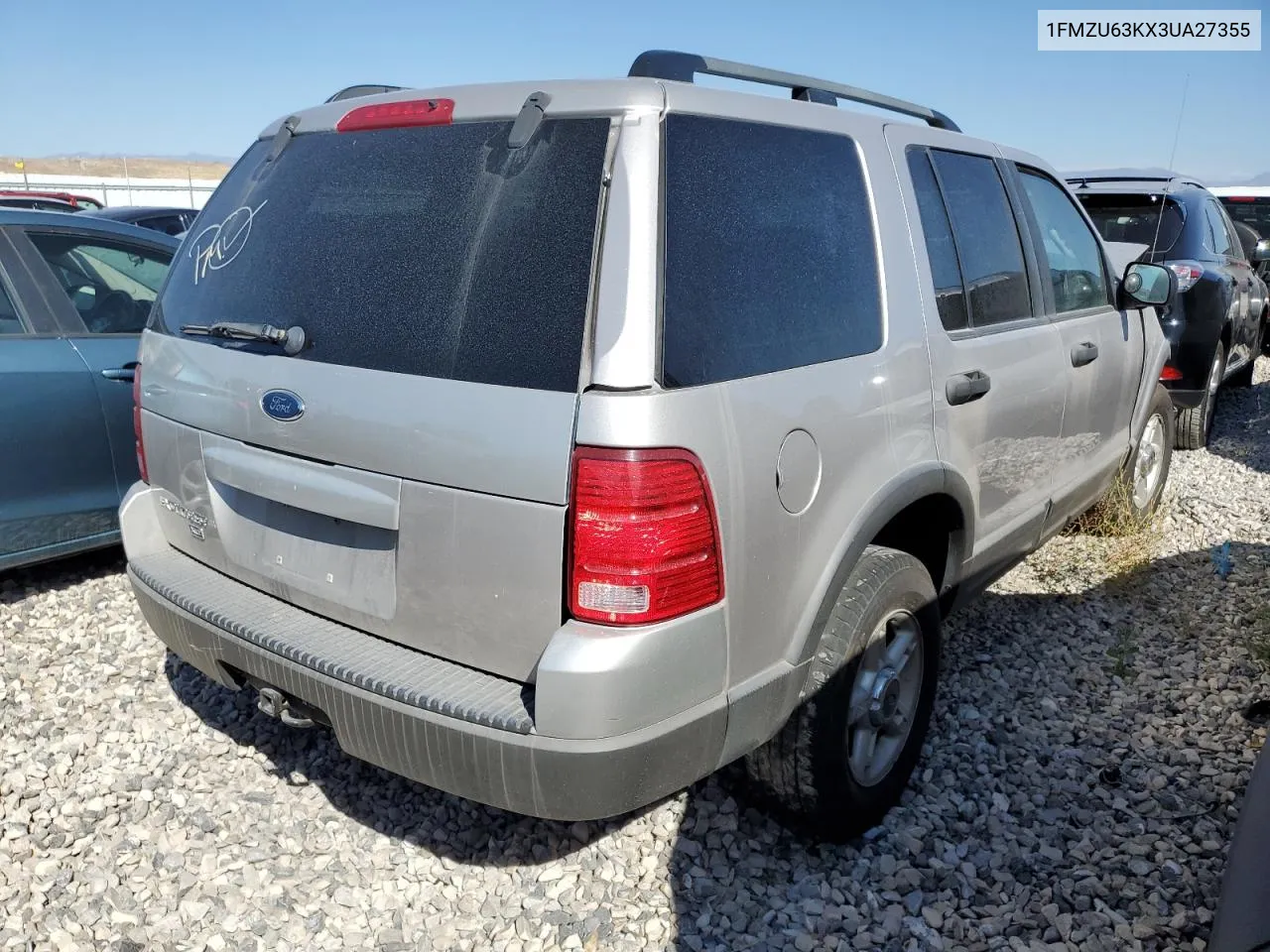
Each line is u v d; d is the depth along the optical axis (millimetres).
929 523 3184
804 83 2848
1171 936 2531
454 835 2934
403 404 2211
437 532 2203
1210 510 5875
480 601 2182
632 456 1987
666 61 2480
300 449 2416
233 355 2566
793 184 2547
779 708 2447
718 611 2176
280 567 2594
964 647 4082
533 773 2084
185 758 3295
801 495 2377
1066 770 3236
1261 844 1834
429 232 2332
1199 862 2801
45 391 4184
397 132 2531
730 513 2166
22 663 3867
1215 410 8172
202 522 2793
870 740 2875
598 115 2213
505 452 2078
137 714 3539
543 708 2045
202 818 2990
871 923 2602
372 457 2271
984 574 3527
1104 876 2766
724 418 2148
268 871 2787
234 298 2648
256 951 2512
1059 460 3928
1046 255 3812
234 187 2926
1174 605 4504
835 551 2521
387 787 3139
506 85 2393
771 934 2561
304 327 2430
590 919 2596
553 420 2035
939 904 2660
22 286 4297
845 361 2562
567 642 2039
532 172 2236
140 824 2967
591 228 2121
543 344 2086
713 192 2297
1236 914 1722
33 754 3291
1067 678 3844
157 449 2914
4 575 4672
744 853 2852
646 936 2553
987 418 3199
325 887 2734
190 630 2643
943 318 3008
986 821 2994
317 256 2506
